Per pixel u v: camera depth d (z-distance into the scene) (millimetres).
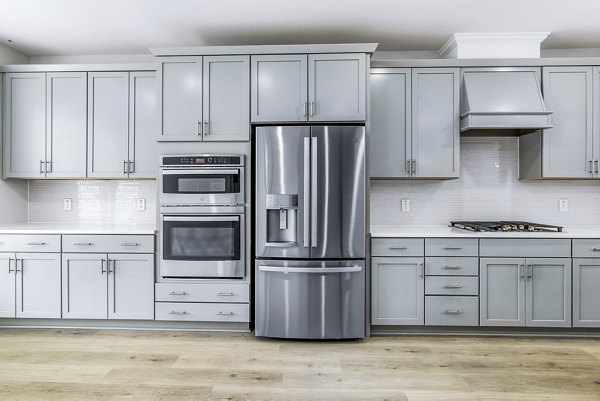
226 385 2398
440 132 3473
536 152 3482
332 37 3588
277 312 3123
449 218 3820
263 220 3127
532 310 3162
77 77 3621
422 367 2654
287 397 2260
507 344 3076
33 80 3629
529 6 3004
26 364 2686
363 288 3121
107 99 3613
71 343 3066
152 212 3963
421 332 3281
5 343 3066
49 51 3898
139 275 3297
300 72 3211
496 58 3441
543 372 2582
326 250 3100
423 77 3471
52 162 3639
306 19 3225
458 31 3457
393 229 3539
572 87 3395
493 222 3727
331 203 3100
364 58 3189
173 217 3258
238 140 3252
